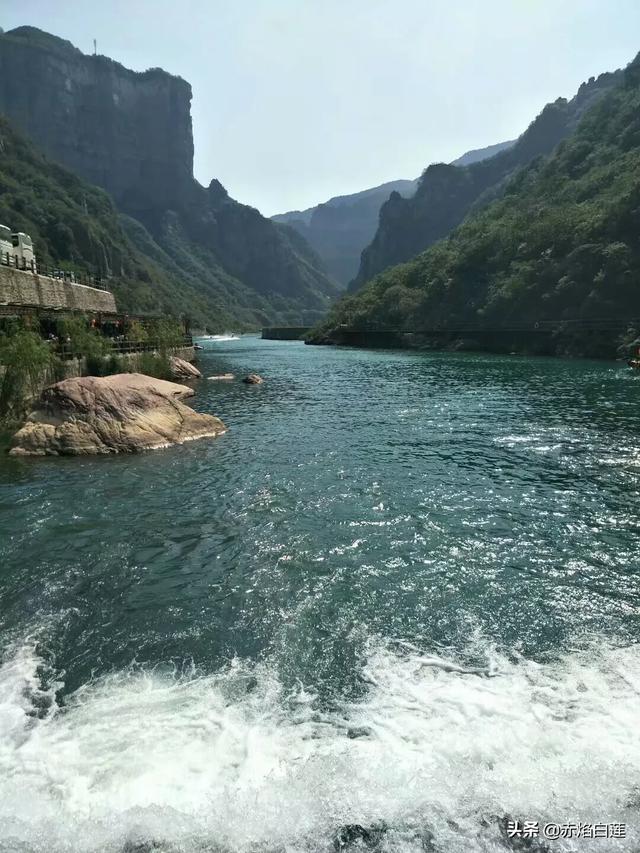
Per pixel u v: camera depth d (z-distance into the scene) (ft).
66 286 142.00
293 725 18.47
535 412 83.35
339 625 25.22
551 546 33.91
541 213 307.17
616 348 187.21
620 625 25.29
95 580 29.60
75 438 58.03
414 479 48.11
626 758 16.67
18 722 18.61
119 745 17.49
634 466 52.06
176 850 13.97
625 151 363.15
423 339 300.20
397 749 17.25
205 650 23.27
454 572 30.53
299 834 14.38
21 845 14.08
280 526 37.22
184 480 47.88
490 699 19.75
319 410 88.43
